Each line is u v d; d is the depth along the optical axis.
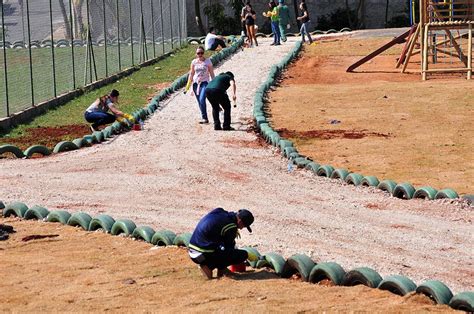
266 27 86.62
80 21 52.09
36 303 13.62
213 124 35.66
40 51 52.69
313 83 48.94
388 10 86.00
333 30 78.75
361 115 37.53
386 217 21.12
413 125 35.00
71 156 29.53
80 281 14.93
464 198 22.42
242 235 19.31
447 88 44.38
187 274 15.41
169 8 69.00
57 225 20.09
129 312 13.07
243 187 24.81
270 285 14.54
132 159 28.84
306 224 20.45
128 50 57.69
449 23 49.66
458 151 30.05
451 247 18.39
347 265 16.75
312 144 31.72
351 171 27.34
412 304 12.98
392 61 58.53
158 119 37.03
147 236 18.19
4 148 29.22
